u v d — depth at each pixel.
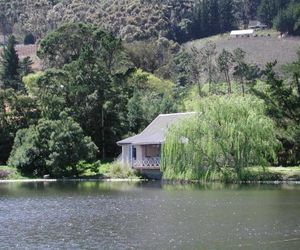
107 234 39.50
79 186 76.62
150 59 184.38
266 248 34.72
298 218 44.94
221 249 34.62
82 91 106.19
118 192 67.12
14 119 105.06
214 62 192.62
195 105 75.56
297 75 85.31
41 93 107.81
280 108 83.69
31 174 92.44
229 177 74.00
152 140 87.94
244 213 47.69
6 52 163.88
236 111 73.69
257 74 158.62
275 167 83.38
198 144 73.56
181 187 71.75
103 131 106.88
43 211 51.31
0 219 46.66
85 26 139.50
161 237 38.19
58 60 142.38
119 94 111.25
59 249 35.09
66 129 90.38
